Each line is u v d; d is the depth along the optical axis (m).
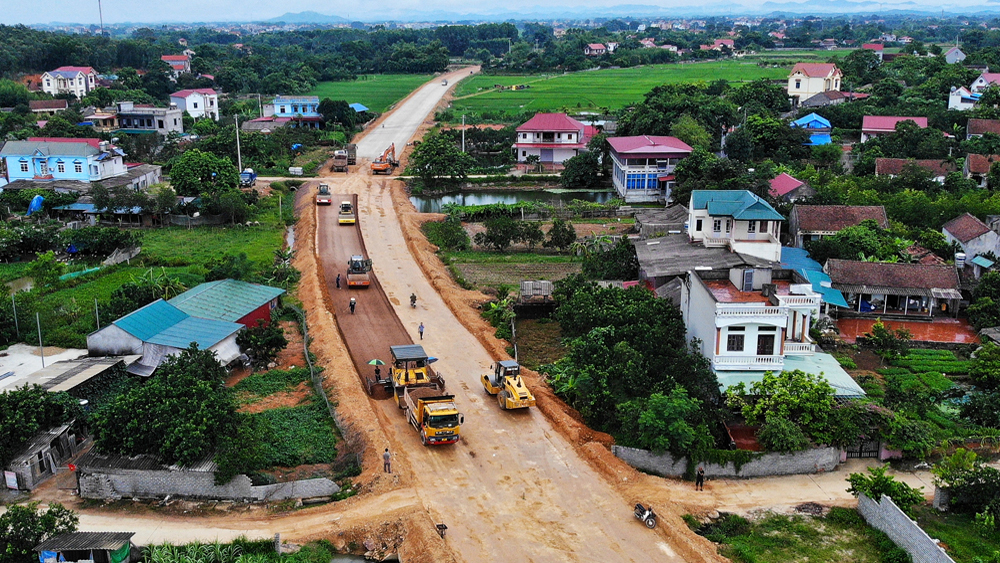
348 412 50.84
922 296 71.12
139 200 97.75
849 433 47.66
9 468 44.03
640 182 116.12
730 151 131.75
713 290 58.38
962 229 82.75
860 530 42.00
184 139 151.62
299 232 98.94
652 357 53.50
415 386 53.19
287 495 43.09
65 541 37.12
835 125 154.62
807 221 85.62
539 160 140.12
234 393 54.72
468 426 50.66
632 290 64.44
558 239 90.56
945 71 179.50
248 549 38.47
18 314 63.44
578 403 52.75
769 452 46.84
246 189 117.25
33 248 83.81
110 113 162.12
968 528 41.66
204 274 78.12
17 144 112.56
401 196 118.19
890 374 60.12
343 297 74.75
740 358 53.56
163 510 42.09
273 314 68.25
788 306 54.78
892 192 103.62
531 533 40.03
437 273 81.19
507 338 65.38
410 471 45.16
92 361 54.72
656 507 42.25
